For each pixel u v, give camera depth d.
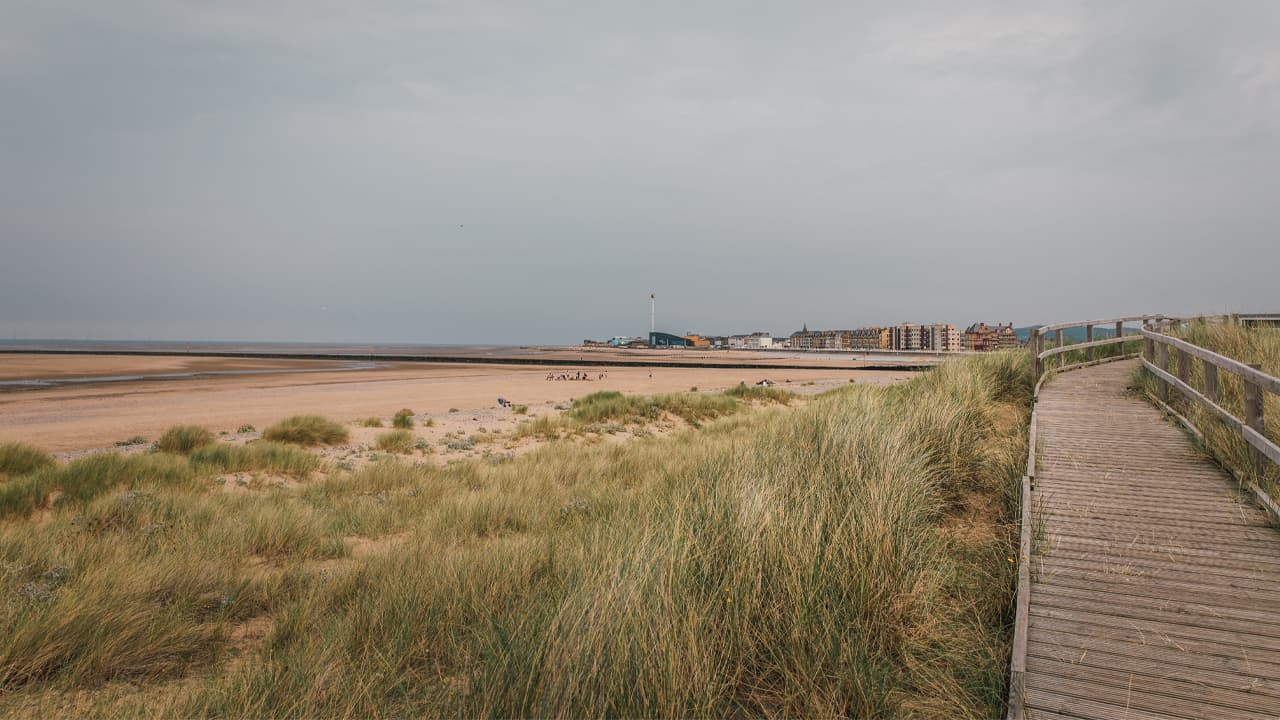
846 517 4.65
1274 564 4.32
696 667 3.04
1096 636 3.58
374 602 4.52
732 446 8.67
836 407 8.59
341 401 32.25
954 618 4.04
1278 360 8.72
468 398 35.47
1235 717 2.88
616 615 3.34
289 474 12.62
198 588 5.28
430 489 10.40
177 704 3.23
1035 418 8.20
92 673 3.76
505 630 3.56
